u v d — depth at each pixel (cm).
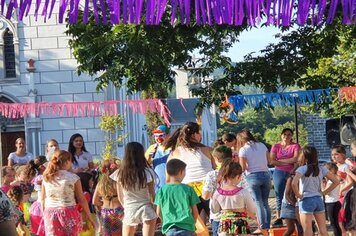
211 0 733
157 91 2616
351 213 1379
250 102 1969
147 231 1213
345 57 2978
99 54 2073
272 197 2791
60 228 1298
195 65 2414
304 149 1377
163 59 2097
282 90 2533
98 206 1418
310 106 2488
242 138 1561
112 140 4003
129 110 4541
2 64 4181
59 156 1309
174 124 4947
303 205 1371
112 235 1377
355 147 1487
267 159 1587
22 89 4156
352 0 771
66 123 4059
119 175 1217
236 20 735
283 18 743
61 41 4150
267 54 2461
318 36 2414
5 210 589
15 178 1573
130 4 726
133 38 2020
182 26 2006
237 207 1168
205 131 6625
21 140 1930
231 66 2438
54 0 723
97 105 2008
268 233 1545
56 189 1300
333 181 1391
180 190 1133
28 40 4159
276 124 8100
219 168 1220
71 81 4134
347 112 2783
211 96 2448
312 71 2756
